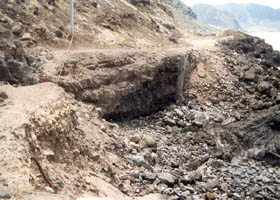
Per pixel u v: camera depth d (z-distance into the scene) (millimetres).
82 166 16094
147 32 56562
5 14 32250
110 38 42906
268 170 25062
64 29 38250
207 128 30062
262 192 20594
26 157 11500
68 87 26734
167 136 29406
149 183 17984
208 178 21453
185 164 23703
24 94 18188
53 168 13055
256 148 27250
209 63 46594
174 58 38906
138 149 22688
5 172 10117
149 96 34688
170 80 38094
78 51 33656
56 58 30031
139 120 32781
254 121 29625
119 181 16969
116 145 21188
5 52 23734
